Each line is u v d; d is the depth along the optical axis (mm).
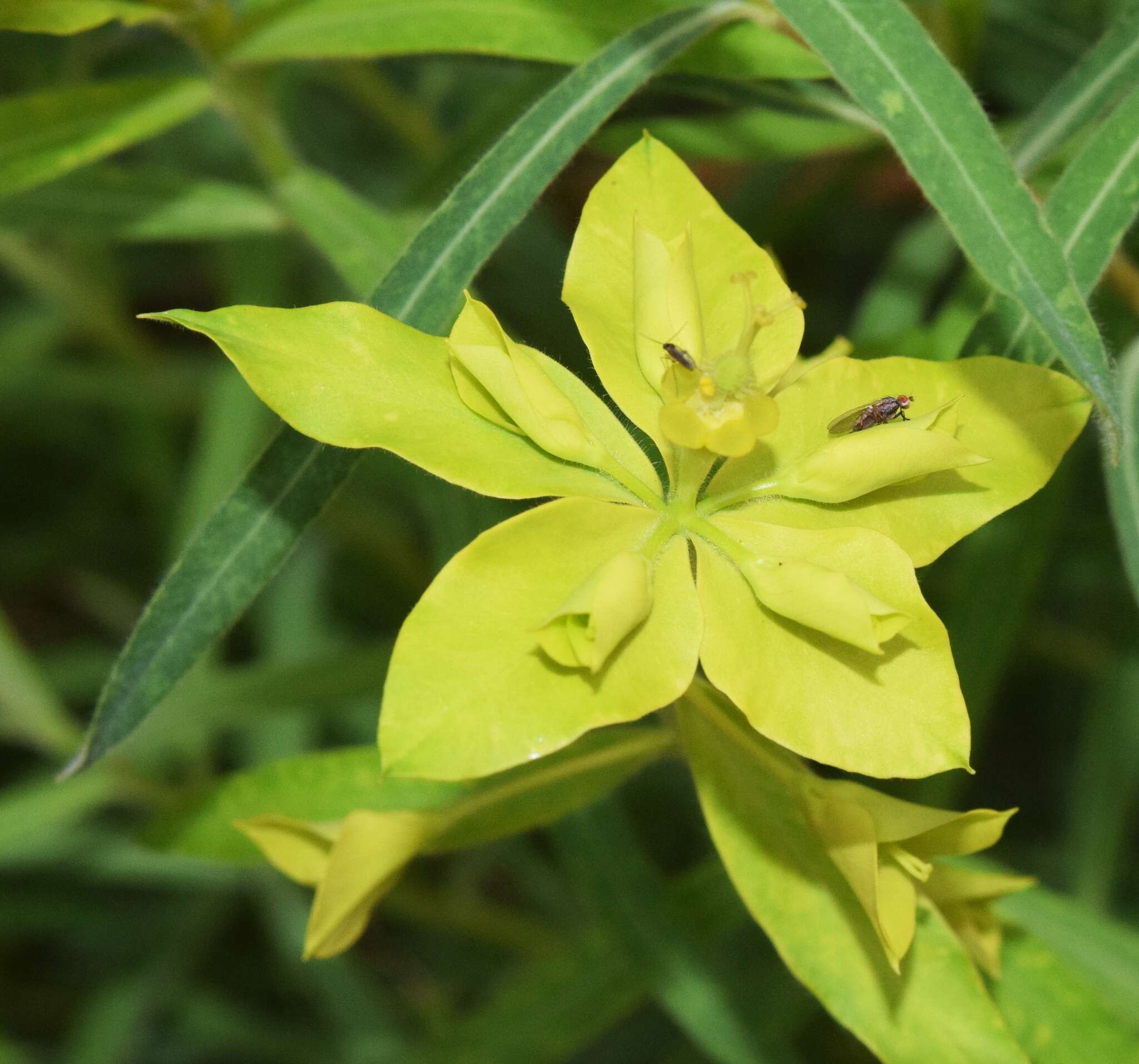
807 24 253
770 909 258
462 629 238
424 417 246
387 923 458
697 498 250
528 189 265
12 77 363
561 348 367
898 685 242
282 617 419
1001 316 263
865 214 455
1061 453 251
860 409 251
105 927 446
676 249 254
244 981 456
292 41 288
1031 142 279
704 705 257
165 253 500
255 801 285
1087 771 348
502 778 266
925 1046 257
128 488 483
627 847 297
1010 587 307
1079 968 290
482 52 285
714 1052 294
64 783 330
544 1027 300
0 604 518
